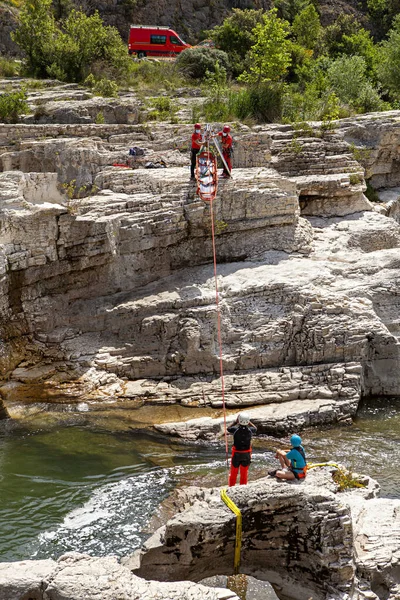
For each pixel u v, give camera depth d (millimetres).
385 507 10633
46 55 33156
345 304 17578
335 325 17156
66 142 22391
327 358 17078
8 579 7922
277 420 15328
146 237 18578
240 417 11477
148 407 16062
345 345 16969
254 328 17438
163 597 7801
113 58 33906
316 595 9250
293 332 17297
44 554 10727
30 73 33094
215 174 19594
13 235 16656
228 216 19797
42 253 17141
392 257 19953
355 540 9734
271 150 24672
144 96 30547
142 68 34406
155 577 9320
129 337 17734
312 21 45531
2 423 15164
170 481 13070
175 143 24188
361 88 32781
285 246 20422
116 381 16875
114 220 18094
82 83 32438
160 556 9281
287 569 9484
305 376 16641
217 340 17188
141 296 18453
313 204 23781
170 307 17750
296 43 44344
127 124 26406
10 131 24094
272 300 17938
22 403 15914
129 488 12789
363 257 20141
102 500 12344
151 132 25031
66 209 17266
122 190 20203
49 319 17812
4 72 32938
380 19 52250
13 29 38188
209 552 9281
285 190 20828
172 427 15070
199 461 13977
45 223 17047
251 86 30547
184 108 29078
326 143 25484
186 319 17312
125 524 11586
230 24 41219
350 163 24719
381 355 17406
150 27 39219
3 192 17031
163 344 17328
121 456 14047
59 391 16391
